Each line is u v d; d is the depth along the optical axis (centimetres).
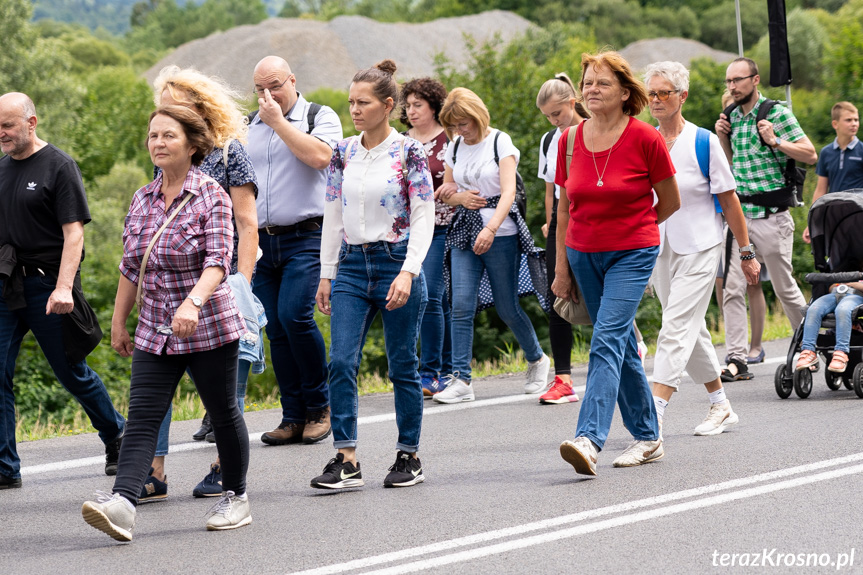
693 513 626
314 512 675
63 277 771
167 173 621
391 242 718
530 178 3262
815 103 5797
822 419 920
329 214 744
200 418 1104
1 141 779
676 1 14938
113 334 645
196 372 621
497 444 882
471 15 13625
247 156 763
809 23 9269
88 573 559
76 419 1210
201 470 830
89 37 17800
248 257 767
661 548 558
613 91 720
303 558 569
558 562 540
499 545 574
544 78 3378
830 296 1073
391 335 727
